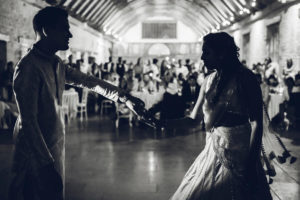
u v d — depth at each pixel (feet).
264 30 52.01
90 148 19.86
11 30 33.42
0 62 31.86
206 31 95.86
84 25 61.72
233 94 6.07
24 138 5.81
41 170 5.65
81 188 12.55
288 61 38.63
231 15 67.51
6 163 15.98
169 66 48.19
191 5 83.35
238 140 6.09
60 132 6.29
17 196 5.98
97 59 77.36
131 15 95.66
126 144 21.13
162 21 108.99
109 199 11.42
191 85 31.53
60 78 6.39
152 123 7.27
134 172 14.69
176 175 14.19
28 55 5.89
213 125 6.26
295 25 40.32
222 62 6.18
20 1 35.29
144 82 31.83
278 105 28.43
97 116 36.50
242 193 6.00
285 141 22.15
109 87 7.06
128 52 109.60
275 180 13.53
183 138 23.47
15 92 5.72
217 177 6.15
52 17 5.97
